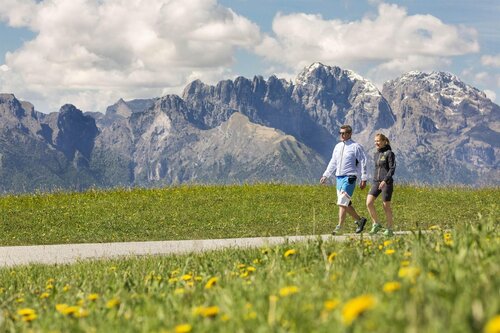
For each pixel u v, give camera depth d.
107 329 5.05
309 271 7.48
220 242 19.33
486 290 4.26
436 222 24.53
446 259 6.04
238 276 8.14
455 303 3.89
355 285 5.58
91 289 8.19
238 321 4.54
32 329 5.48
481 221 8.52
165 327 4.80
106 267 12.17
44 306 7.26
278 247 9.88
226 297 5.47
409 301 3.95
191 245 18.72
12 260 16.69
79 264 13.80
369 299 3.49
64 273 11.91
